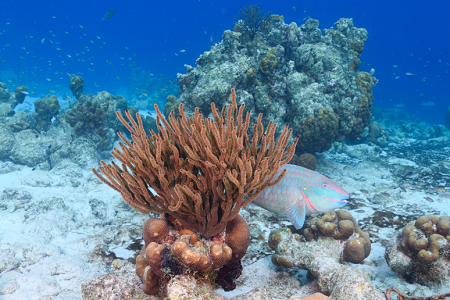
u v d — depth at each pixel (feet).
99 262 15.29
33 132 37.40
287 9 418.10
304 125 31.17
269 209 10.93
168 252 7.61
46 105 41.78
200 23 426.10
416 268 11.15
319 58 35.35
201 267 7.11
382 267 13.38
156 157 7.29
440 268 10.41
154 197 8.41
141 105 94.38
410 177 33.09
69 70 312.29
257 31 36.29
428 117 163.53
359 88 35.32
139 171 7.83
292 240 12.30
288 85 33.40
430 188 28.58
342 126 33.91
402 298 6.47
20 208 23.36
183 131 8.21
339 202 9.76
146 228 8.95
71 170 33.24
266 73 33.22
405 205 23.99
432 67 454.40
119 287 8.44
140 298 8.26
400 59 480.64
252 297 8.31
